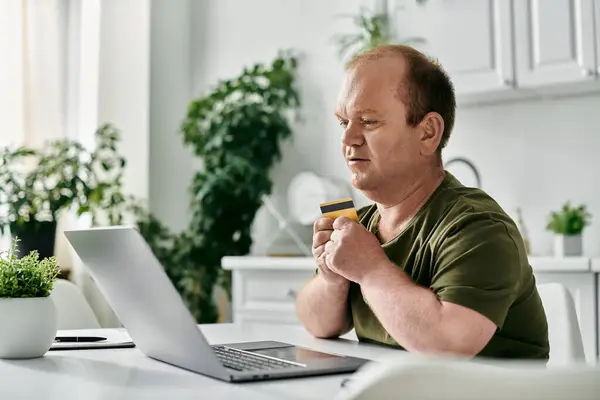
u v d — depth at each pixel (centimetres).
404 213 137
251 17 422
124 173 401
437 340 106
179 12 434
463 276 110
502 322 109
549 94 307
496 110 329
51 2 385
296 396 87
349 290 143
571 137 308
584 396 50
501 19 293
